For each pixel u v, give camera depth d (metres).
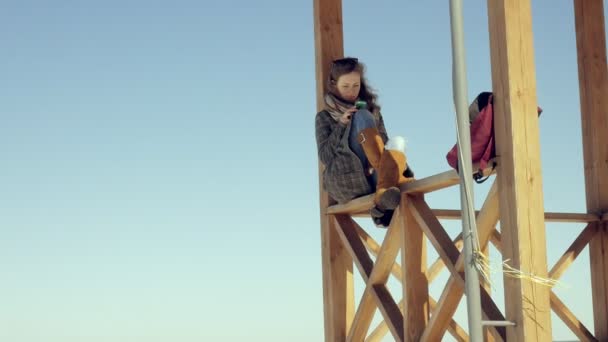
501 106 3.69
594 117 5.52
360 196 4.74
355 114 4.64
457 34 3.46
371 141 4.46
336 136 4.75
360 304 4.90
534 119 3.68
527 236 3.57
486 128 3.71
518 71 3.67
